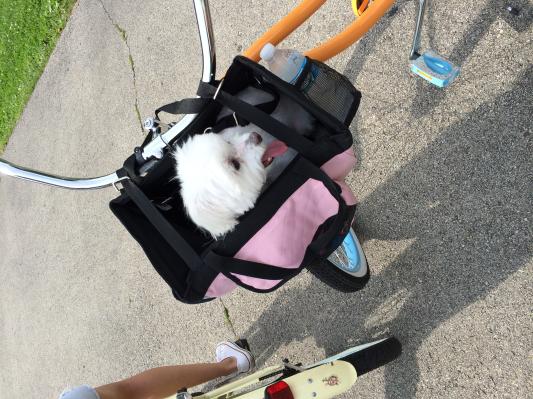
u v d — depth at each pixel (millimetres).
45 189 4309
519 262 1750
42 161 4441
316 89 1492
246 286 1461
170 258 1508
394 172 2125
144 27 3559
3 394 4551
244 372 2471
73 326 3795
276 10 2656
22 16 4949
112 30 3854
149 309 3197
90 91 4004
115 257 3510
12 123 4949
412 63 1928
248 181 1440
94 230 3727
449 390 1874
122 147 3650
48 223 4227
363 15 1583
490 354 1783
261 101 1522
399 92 2139
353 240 2068
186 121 1512
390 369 2037
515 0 1848
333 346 2254
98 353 3535
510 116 1827
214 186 1412
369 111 2227
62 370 3846
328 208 1431
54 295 4039
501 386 1752
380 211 2156
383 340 1929
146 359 3178
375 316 2115
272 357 2510
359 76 2277
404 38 2141
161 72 3389
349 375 1720
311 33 2486
